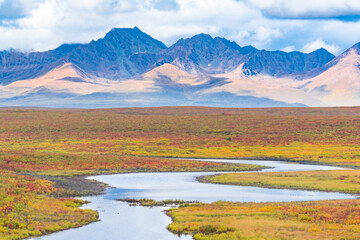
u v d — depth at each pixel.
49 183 62.03
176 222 40.12
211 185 65.94
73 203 49.09
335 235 33.50
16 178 61.78
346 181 67.62
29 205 45.38
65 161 90.62
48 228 37.91
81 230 38.06
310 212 42.06
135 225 39.81
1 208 42.44
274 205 47.03
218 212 43.38
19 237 34.94
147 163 93.38
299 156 114.31
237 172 83.56
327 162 103.44
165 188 62.75
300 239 32.69
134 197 54.88
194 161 99.31
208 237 34.50
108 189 61.78
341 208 43.31
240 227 36.84
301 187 62.88
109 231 37.62
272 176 74.81
